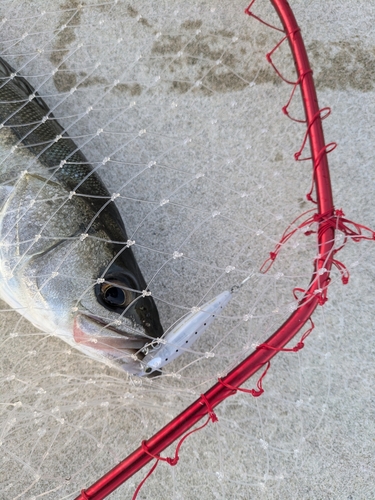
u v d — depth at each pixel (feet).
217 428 1.66
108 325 1.40
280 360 1.72
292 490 1.64
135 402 1.63
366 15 1.91
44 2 1.90
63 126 1.84
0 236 1.47
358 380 1.71
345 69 1.88
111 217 1.53
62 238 1.46
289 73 1.87
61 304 1.44
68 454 1.62
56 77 1.87
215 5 1.89
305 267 1.74
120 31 1.90
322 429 1.68
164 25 1.90
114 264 1.46
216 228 1.78
